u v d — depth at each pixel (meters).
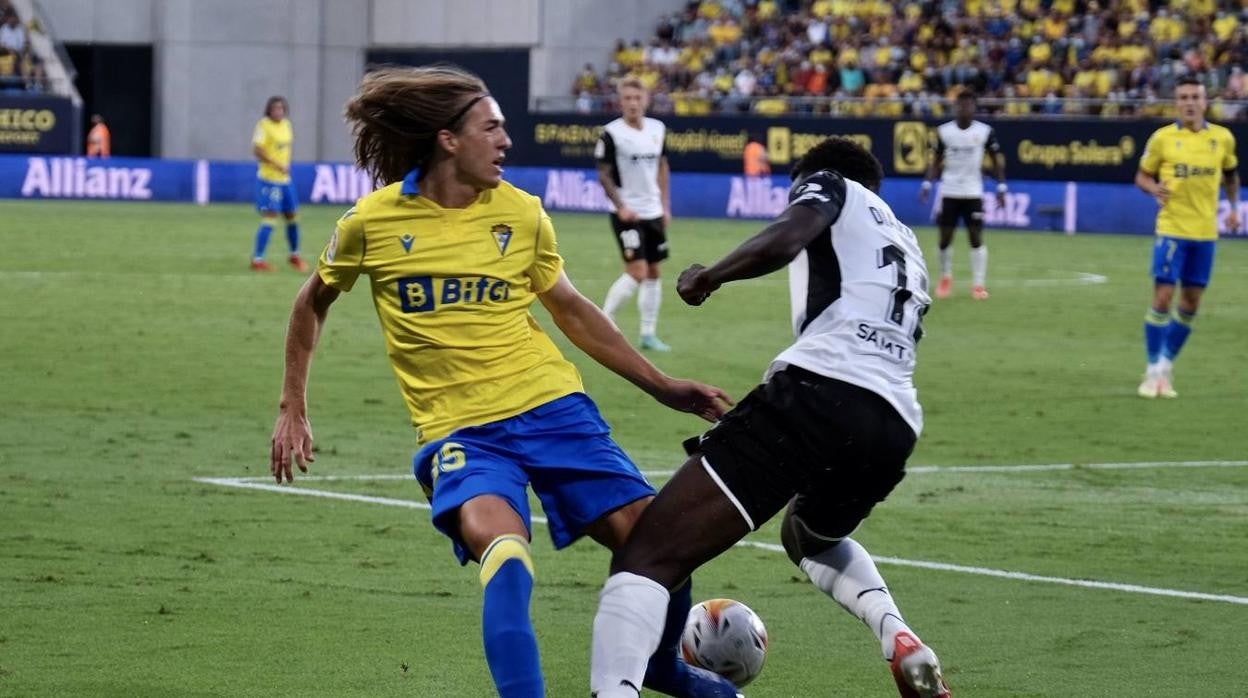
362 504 17.20
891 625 9.94
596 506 9.52
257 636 12.15
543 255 9.78
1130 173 66.38
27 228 57.06
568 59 87.81
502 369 9.55
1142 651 12.16
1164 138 26.00
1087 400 25.92
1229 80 68.38
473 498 9.16
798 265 9.94
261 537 15.56
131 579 13.82
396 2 92.25
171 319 33.59
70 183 75.44
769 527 16.69
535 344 9.78
